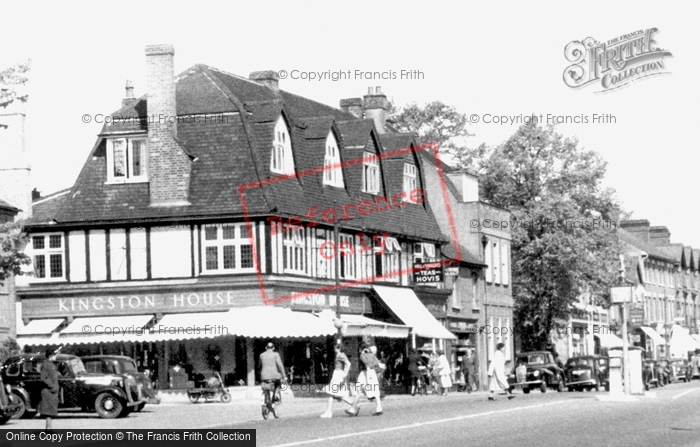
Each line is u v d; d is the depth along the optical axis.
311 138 55.12
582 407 35.81
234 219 50.06
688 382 77.62
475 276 71.50
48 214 52.16
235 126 51.22
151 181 51.09
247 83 57.91
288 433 26.50
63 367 36.00
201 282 50.09
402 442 22.97
